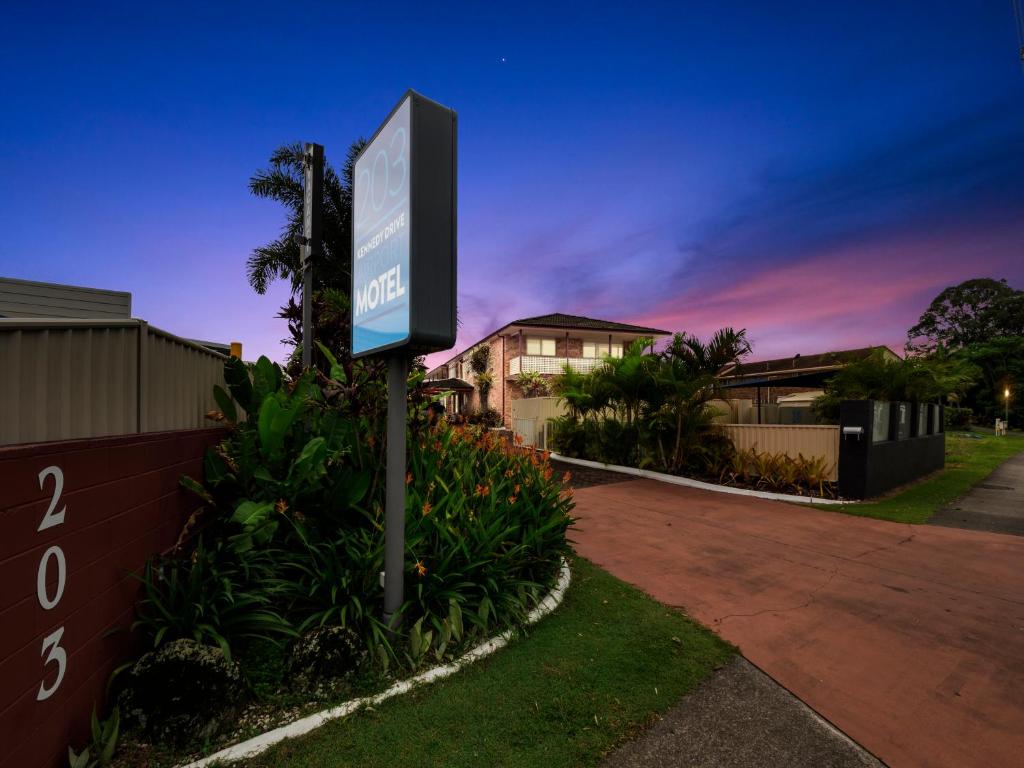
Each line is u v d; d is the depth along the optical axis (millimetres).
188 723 2221
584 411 14789
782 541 6156
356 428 4234
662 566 5172
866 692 2834
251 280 13727
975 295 51000
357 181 3547
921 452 11836
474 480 4969
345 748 2234
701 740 2383
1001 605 4148
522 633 3406
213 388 4168
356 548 3477
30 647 1771
